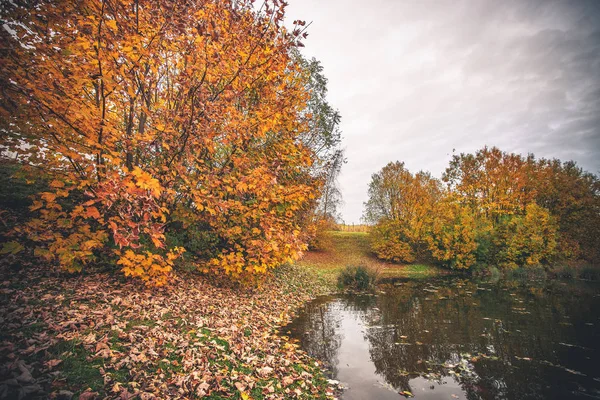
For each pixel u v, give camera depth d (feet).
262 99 22.44
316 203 41.50
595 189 87.35
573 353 20.54
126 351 10.93
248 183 19.01
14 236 18.19
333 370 16.83
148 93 18.71
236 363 12.85
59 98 13.08
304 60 43.32
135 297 16.93
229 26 17.92
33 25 13.28
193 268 23.82
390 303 37.52
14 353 8.76
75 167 15.85
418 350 20.81
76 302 14.19
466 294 45.42
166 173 18.69
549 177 90.58
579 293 47.39
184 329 14.73
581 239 83.71
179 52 18.51
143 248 18.93
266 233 19.22
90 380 8.71
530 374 17.26
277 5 17.01
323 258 82.38
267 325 21.61
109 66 14.20
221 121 18.54
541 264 79.82
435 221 82.17
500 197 84.48
